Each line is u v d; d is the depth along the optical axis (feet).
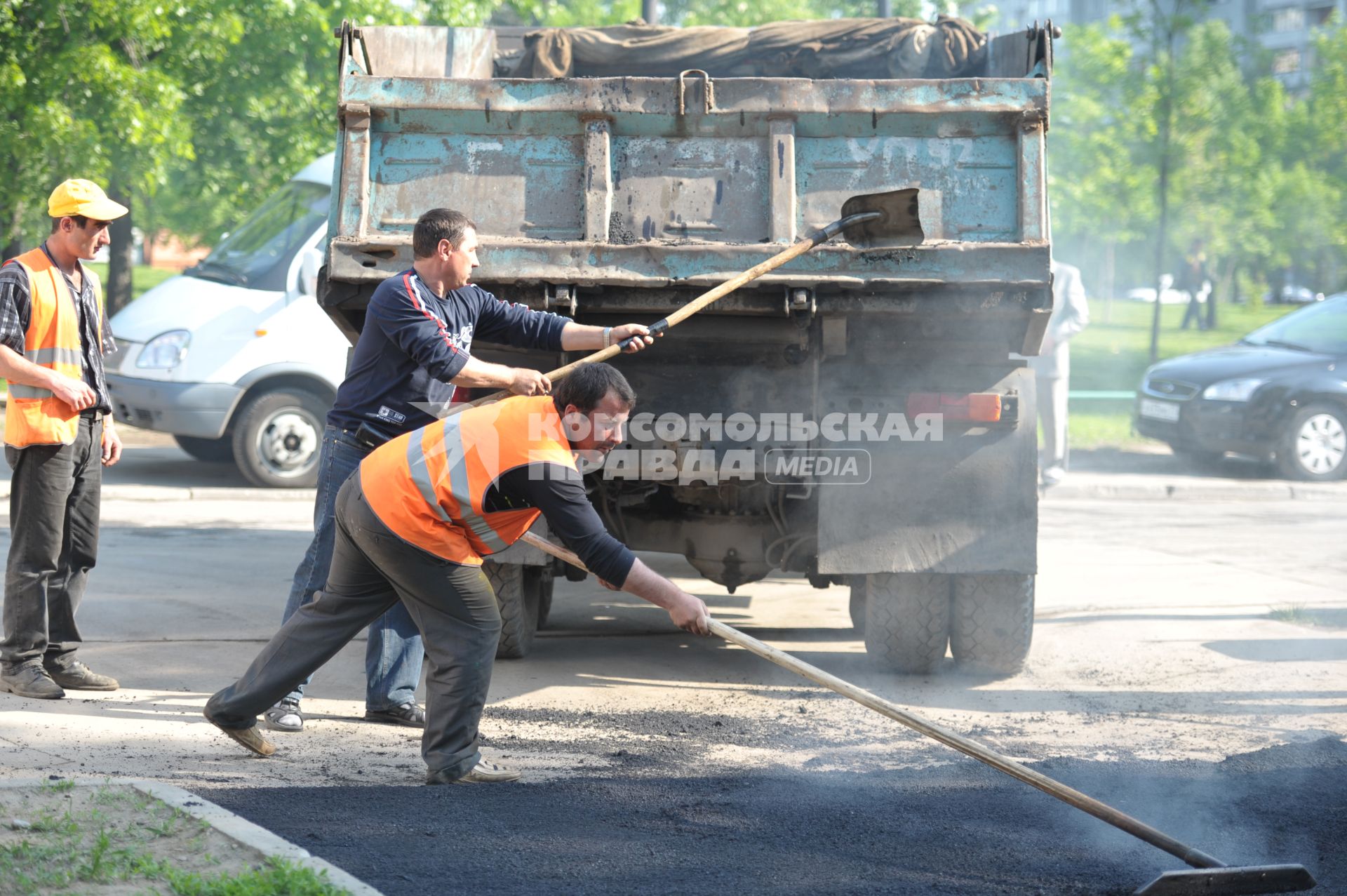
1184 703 41.70
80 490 39.32
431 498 29.76
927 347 41.32
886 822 29.55
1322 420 98.89
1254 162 187.62
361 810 28.91
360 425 35.73
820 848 27.68
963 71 51.62
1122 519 83.46
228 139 121.70
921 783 32.81
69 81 104.78
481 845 26.89
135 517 74.84
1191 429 101.91
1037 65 41.37
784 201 40.01
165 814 26.78
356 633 32.91
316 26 115.55
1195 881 25.44
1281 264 236.22
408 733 37.29
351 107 39.91
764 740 37.01
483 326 36.45
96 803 27.32
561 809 29.76
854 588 51.98
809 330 40.68
